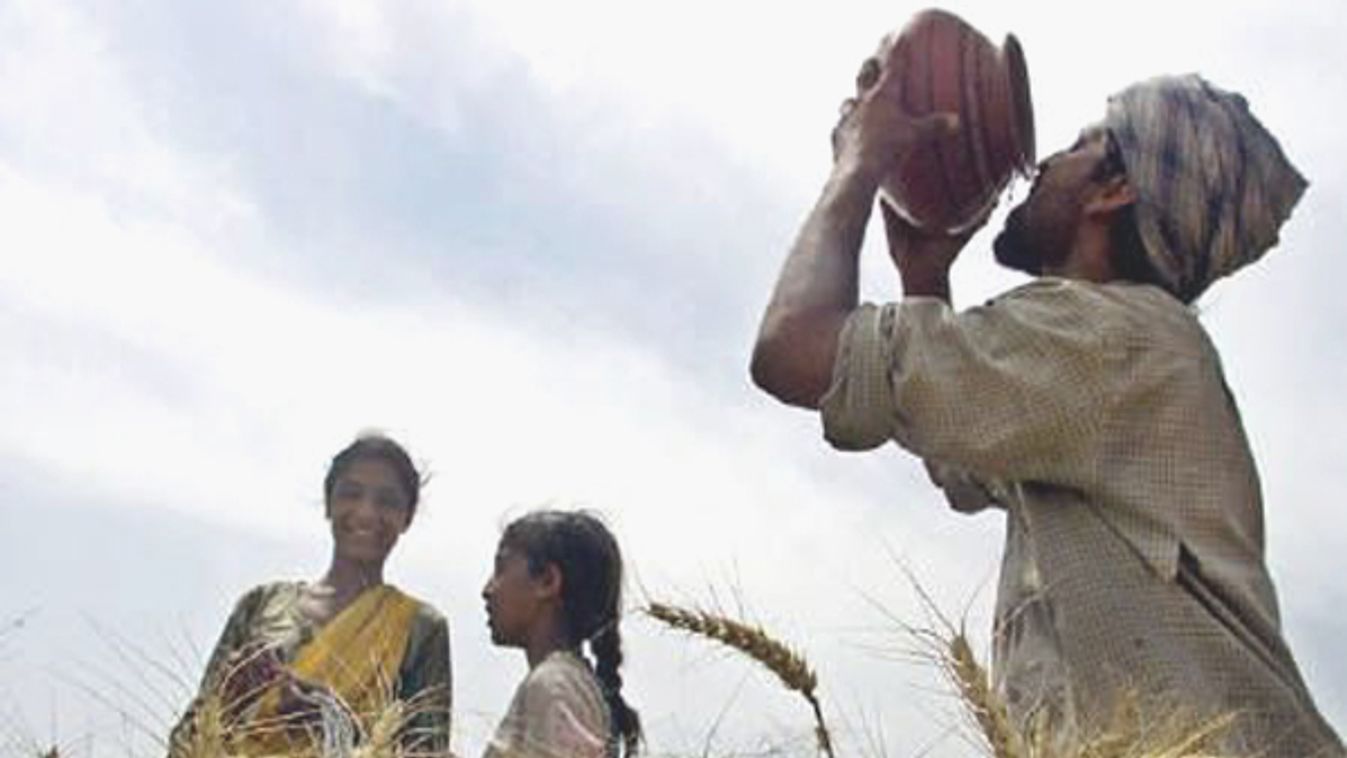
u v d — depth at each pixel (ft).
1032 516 10.57
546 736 13.34
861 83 11.76
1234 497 10.52
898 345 10.42
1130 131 11.00
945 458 10.41
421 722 12.28
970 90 11.56
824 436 10.71
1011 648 10.57
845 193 11.05
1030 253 11.51
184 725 8.80
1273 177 10.96
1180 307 10.74
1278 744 9.92
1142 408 10.32
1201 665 9.98
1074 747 8.64
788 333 10.59
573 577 15.80
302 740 9.23
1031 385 10.22
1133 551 10.21
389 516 17.72
